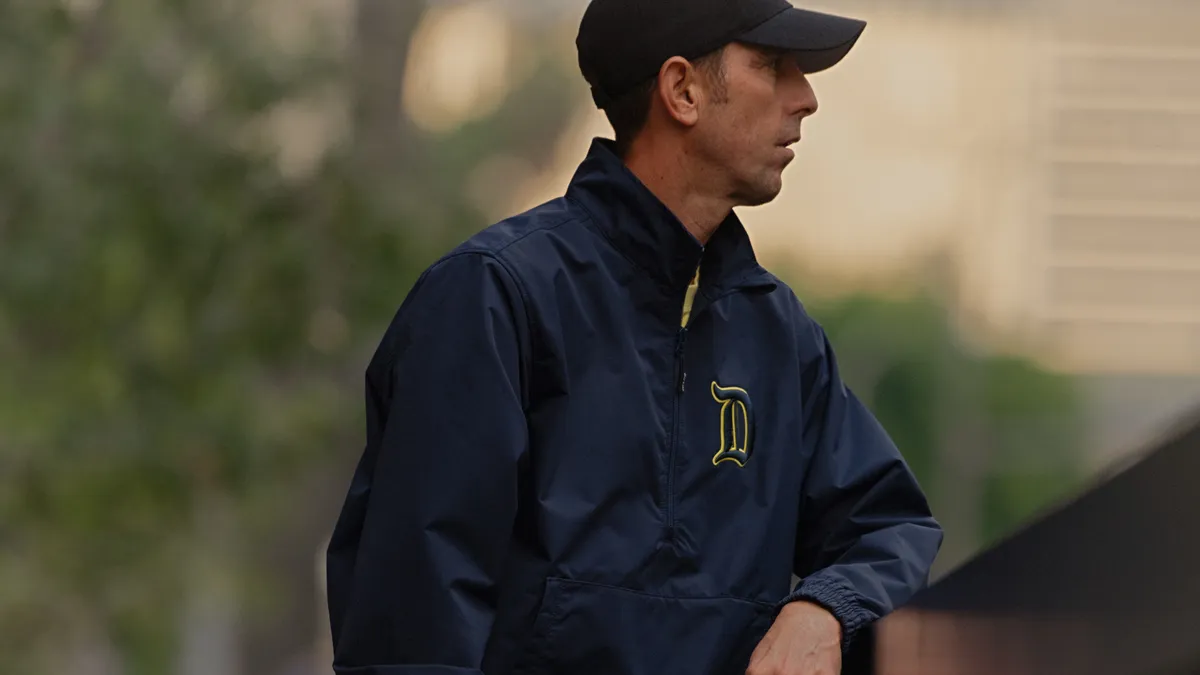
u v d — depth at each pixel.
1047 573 3.85
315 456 32.06
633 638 6.97
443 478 6.86
